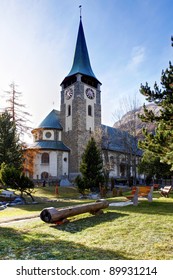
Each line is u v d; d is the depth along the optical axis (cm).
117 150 4734
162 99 921
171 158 872
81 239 587
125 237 595
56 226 742
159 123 962
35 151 3422
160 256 457
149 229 668
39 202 1828
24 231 678
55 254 471
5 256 461
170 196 1775
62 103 4875
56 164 4162
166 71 907
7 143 2847
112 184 3222
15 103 3131
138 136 3588
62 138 4647
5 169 1823
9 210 1319
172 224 724
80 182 2531
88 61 5006
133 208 1091
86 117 4591
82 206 865
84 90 4666
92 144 2702
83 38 5103
